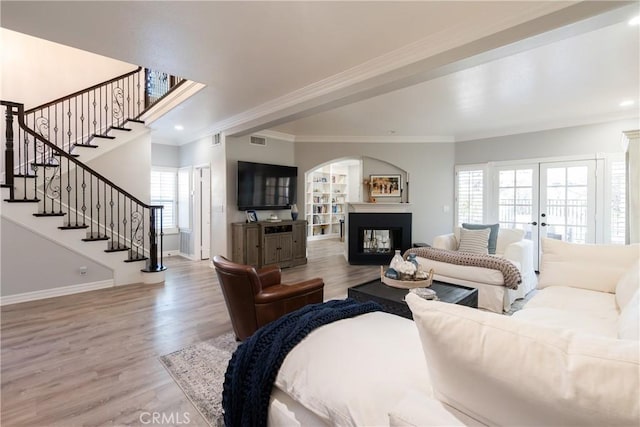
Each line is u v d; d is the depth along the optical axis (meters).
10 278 3.76
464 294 2.72
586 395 0.66
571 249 2.88
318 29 2.49
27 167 4.70
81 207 5.16
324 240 10.14
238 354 1.40
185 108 4.60
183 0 2.13
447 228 6.48
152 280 4.64
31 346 2.64
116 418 1.79
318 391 1.08
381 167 6.73
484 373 0.78
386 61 2.95
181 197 7.07
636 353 0.67
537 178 5.50
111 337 2.82
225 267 2.51
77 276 4.22
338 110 4.69
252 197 5.70
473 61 2.56
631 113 4.65
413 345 1.25
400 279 2.92
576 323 2.01
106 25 2.44
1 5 2.18
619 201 4.80
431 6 2.19
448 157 6.47
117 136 5.47
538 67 3.21
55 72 5.45
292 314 1.55
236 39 2.65
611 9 1.91
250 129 4.91
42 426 1.72
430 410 0.88
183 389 2.05
